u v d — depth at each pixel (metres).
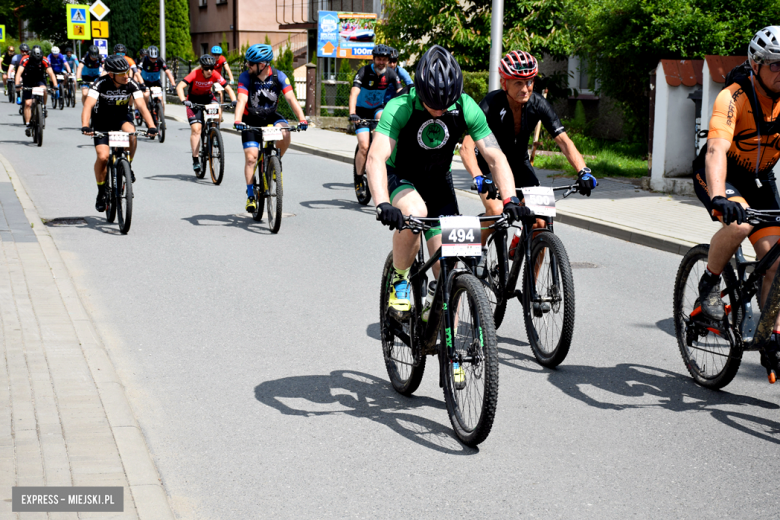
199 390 4.94
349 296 7.06
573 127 19.47
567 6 17.97
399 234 4.42
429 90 4.07
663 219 10.39
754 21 14.12
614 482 3.84
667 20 14.16
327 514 3.52
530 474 3.91
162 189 12.71
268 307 6.70
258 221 10.33
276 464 3.99
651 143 13.43
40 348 5.27
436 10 19.81
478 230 4.05
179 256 8.39
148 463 3.80
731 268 4.83
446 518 3.50
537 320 5.62
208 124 13.60
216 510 3.55
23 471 3.62
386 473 3.91
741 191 4.89
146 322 6.25
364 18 25.64
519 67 5.55
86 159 15.63
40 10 53.19
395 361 4.99
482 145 4.44
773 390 5.09
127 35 44.09
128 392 4.89
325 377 5.20
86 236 9.23
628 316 6.64
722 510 3.59
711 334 5.05
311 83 25.27
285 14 39.22
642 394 4.99
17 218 9.62
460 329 4.22
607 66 16.33
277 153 10.05
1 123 22.52
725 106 4.59
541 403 4.83
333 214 11.02
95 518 3.27
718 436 4.38
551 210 5.45
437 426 4.48
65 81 28.69
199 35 43.53
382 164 4.23
